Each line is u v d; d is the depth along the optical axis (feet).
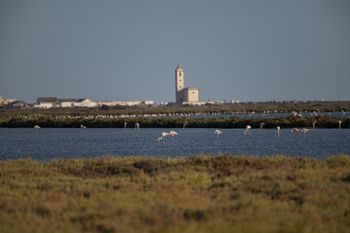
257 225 246.88
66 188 371.15
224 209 284.41
